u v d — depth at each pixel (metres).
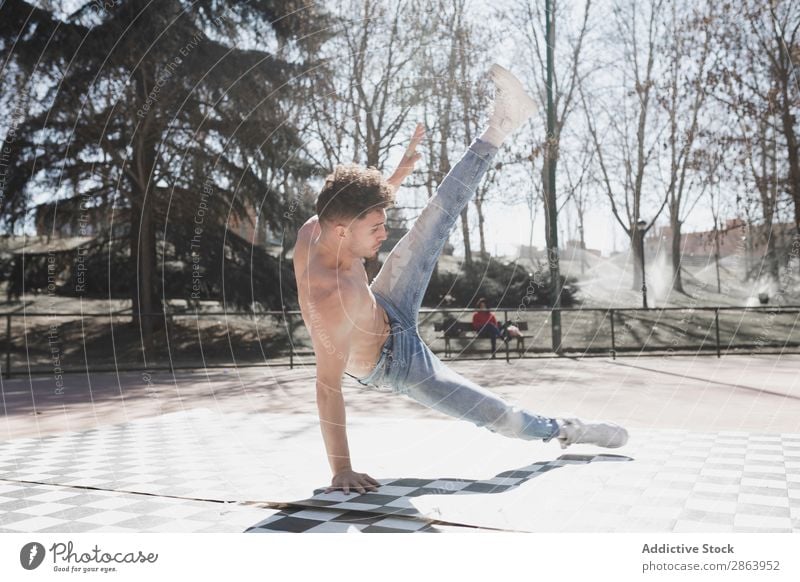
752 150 11.12
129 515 2.39
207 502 2.55
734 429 4.14
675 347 11.40
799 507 2.27
